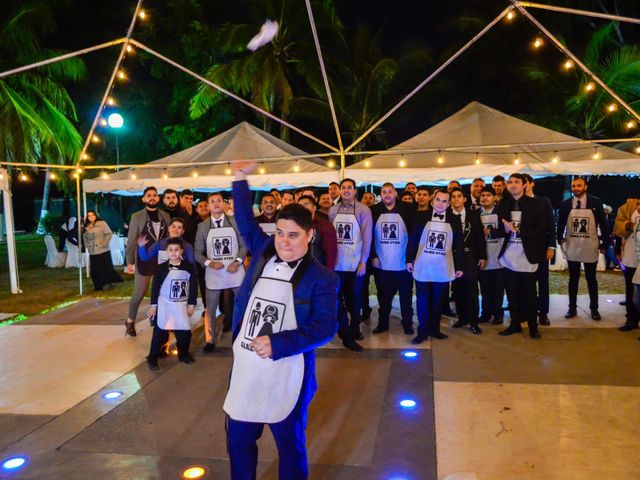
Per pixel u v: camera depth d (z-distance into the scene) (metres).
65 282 13.00
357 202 6.48
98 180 11.44
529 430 4.06
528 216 6.41
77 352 6.44
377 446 3.87
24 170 18.48
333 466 3.61
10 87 19.16
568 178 18.69
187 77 22.53
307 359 2.75
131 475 3.58
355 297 6.53
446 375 5.29
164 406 4.74
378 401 4.68
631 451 3.71
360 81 23.17
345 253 6.38
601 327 6.95
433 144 10.01
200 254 6.31
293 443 2.72
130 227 6.92
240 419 2.63
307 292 2.64
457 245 6.34
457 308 7.17
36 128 18.33
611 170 9.44
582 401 4.56
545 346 6.16
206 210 7.93
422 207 6.94
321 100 23.39
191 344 6.71
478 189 8.05
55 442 4.11
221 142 11.15
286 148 11.48
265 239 3.00
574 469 3.50
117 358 6.16
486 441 3.91
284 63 21.30
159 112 24.59
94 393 5.09
